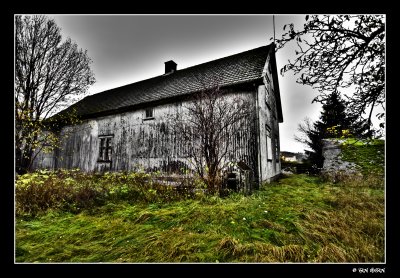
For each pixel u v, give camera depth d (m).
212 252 3.04
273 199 5.70
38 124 9.34
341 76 2.74
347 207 4.77
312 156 17.94
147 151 10.39
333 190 6.76
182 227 3.85
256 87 7.89
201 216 4.25
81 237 3.70
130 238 3.58
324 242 3.28
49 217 4.58
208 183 6.01
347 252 3.02
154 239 3.45
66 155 13.95
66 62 9.95
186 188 6.06
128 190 6.17
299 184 8.71
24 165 8.77
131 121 11.34
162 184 6.77
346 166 9.47
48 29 9.20
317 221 4.00
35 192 5.21
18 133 8.33
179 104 9.61
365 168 8.79
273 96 11.68
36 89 9.13
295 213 4.38
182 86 10.60
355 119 2.86
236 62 10.44
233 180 6.06
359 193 6.04
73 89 10.38
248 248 3.05
